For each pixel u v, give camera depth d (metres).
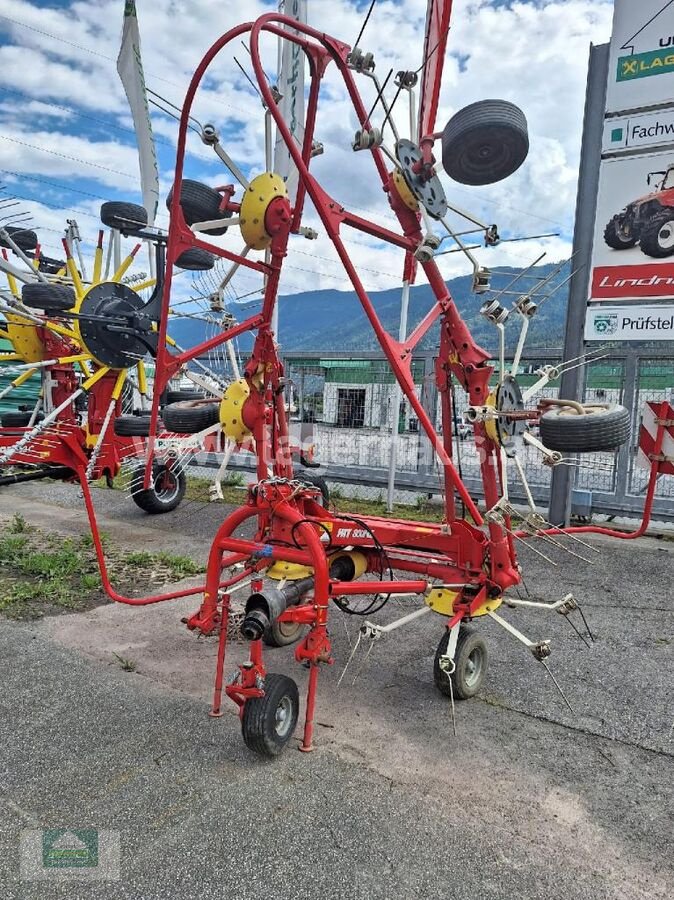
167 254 3.29
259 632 2.80
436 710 3.49
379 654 4.23
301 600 3.56
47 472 6.32
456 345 3.69
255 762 2.96
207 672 3.89
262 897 2.19
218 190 3.78
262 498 3.37
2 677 3.78
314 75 3.40
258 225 3.40
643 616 5.02
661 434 4.26
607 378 8.30
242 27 2.81
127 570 5.98
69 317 7.09
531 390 3.97
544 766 2.99
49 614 4.85
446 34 3.38
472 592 3.67
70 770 2.88
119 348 7.38
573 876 2.31
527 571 6.20
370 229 3.24
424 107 3.51
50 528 7.66
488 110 2.97
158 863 2.33
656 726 3.38
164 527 7.81
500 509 3.55
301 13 6.07
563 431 3.57
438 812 2.64
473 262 3.64
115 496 9.66
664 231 7.22
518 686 3.81
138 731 3.21
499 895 2.22
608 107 7.35
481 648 3.70
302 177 2.98
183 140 3.03
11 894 2.20
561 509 7.89
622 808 2.70
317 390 10.41
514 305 3.90
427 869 2.33
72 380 8.62
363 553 4.17
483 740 3.20
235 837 2.47
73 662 4.00
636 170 7.30
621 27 7.23
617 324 7.52
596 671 4.03
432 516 8.37
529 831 2.54
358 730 3.27
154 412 3.64
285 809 2.63
